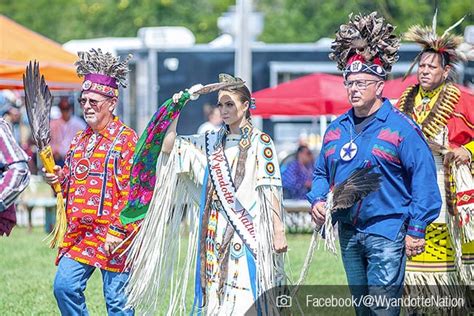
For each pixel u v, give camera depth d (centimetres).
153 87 3338
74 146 1177
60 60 2319
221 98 1109
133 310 1171
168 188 1141
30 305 1578
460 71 2598
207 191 1117
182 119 3347
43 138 1170
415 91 1300
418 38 1271
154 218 1139
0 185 1002
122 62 1184
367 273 1066
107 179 1148
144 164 1130
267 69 3325
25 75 1184
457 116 1263
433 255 1258
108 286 1159
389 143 1052
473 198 1260
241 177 1105
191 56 3334
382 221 1055
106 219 1146
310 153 2883
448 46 1263
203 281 1111
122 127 1164
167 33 3391
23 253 2275
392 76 3266
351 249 1077
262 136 1116
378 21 1077
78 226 1152
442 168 1254
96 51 1171
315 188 1095
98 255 1148
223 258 1099
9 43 2256
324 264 1975
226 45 3456
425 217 1041
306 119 3475
